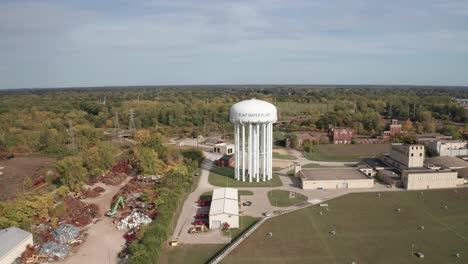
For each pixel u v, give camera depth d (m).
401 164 116.44
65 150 145.75
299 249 66.69
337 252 65.50
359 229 75.50
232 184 108.94
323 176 108.31
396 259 62.84
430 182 102.56
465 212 84.50
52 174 110.56
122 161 126.44
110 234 73.69
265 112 105.19
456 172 103.31
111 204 90.75
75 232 72.50
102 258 64.00
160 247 65.31
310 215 83.62
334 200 94.00
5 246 60.75
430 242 69.25
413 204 90.25
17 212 72.25
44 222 75.31
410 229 75.31
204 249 67.31
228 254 64.75
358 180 104.38
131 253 62.91
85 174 99.94
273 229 75.75
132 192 98.06
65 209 80.38
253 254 64.81
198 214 84.44
